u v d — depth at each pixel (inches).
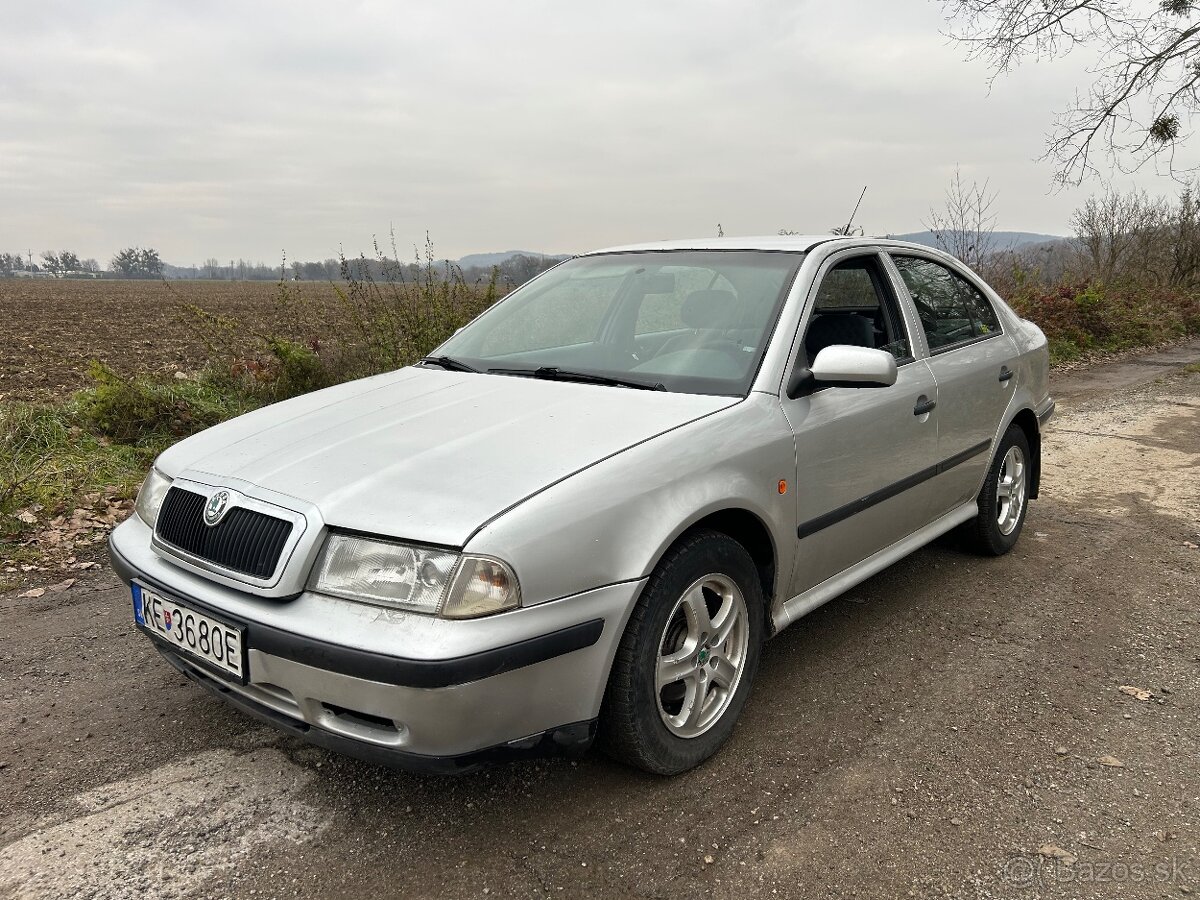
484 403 110.3
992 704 118.4
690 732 101.3
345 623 80.2
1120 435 313.7
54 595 163.0
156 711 117.7
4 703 120.2
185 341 894.4
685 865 85.6
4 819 93.7
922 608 152.5
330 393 126.0
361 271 322.0
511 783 99.7
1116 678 126.2
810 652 135.0
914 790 98.2
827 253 131.7
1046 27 517.0
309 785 100.0
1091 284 711.7
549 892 81.9
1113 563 176.1
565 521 84.3
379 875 84.4
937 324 154.3
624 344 128.6
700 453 98.2
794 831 90.9
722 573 101.9
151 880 83.8
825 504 118.5
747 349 116.0
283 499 88.1
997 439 167.2
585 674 86.6
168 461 107.3
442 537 80.0
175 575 94.1
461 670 76.9
